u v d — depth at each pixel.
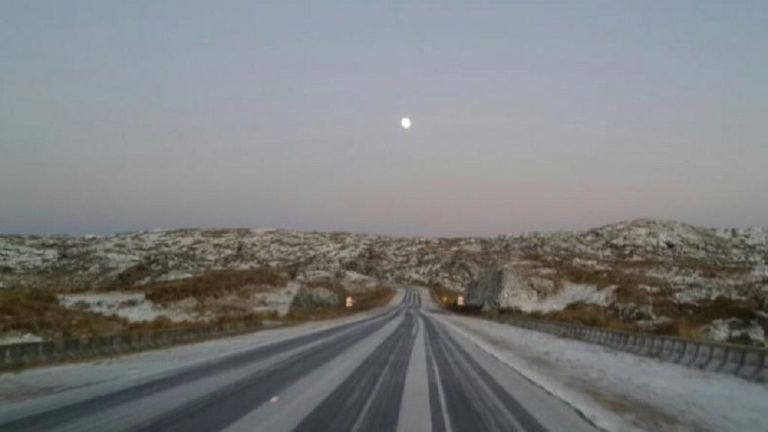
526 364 30.58
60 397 16.16
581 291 90.56
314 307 90.06
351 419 14.16
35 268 135.38
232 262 176.00
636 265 131.25
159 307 67.50
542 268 101.00
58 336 34.56
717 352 29.12
